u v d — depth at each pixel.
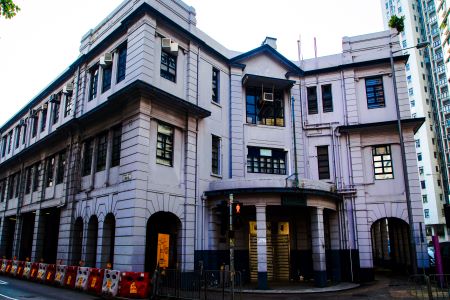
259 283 16.36
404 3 73.62
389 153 21.67
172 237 18.12
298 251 20.55
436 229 62.03
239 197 17.70
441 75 66.75
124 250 15.20
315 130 22.88
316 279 17.56
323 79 23.61
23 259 26.30
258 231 17.09
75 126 20.72
